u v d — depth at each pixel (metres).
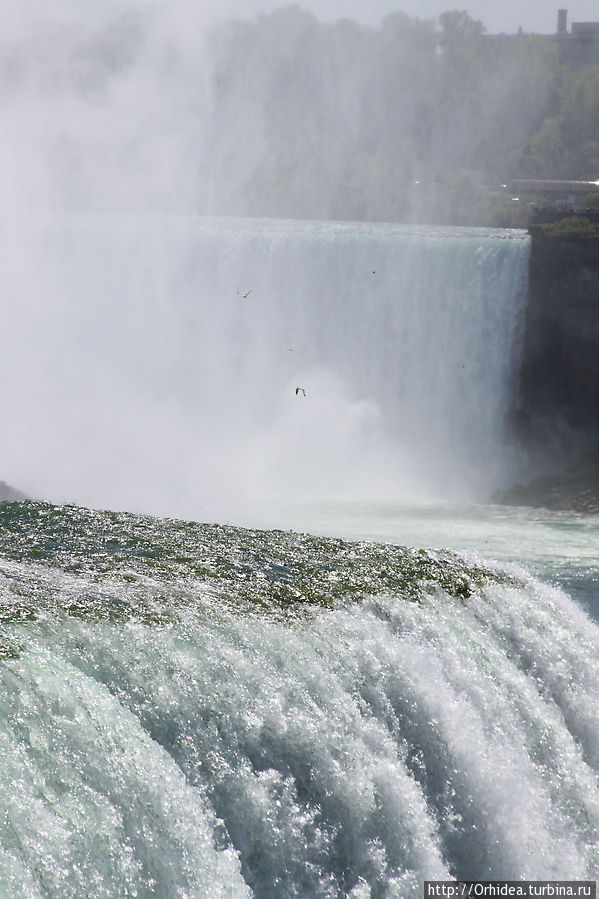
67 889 6.79
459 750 10.18
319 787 8.93
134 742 7.90
